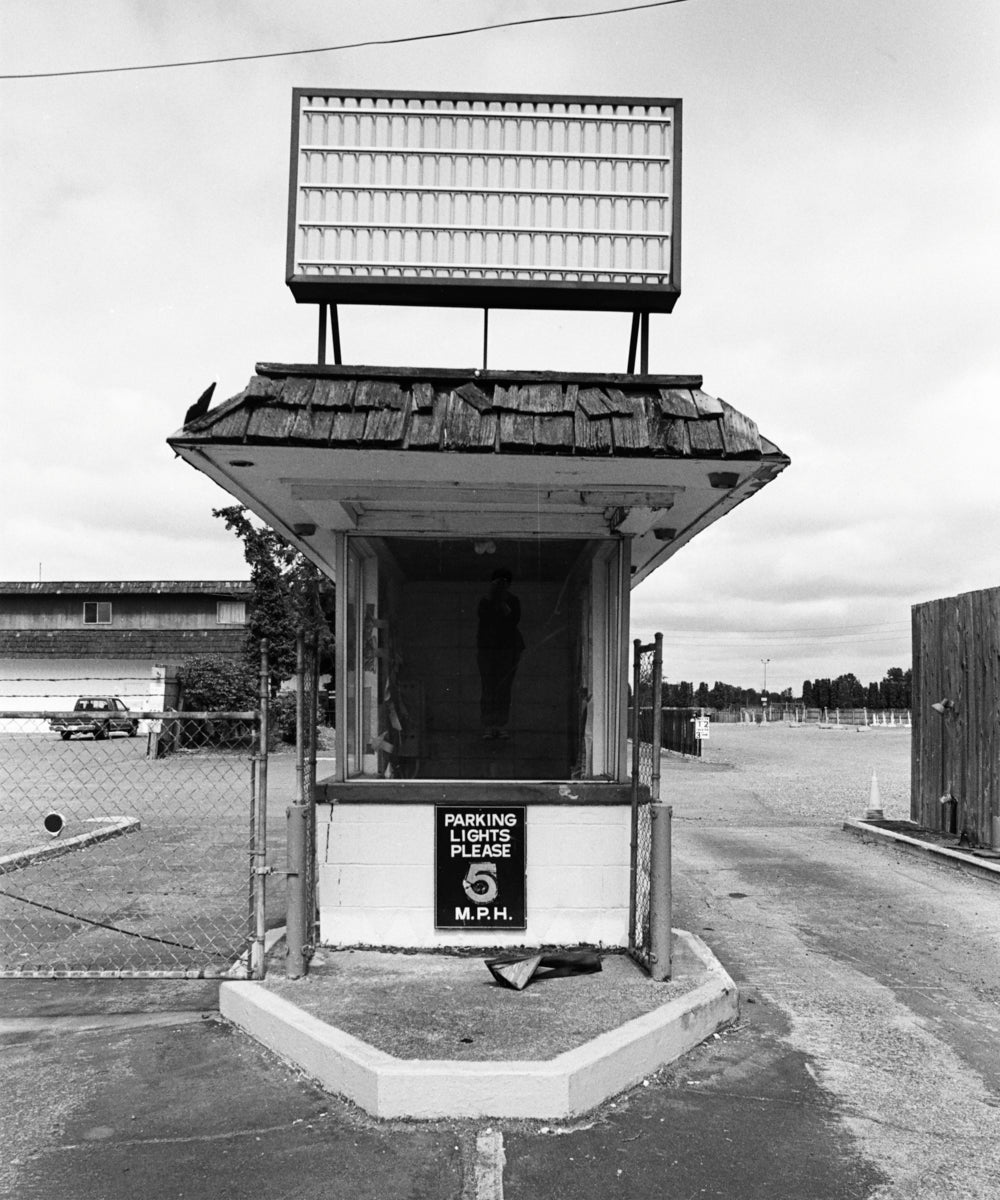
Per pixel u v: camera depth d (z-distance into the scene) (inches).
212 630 1536.7
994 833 424.5
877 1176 143.9
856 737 2118.6
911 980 246.5
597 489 217.0
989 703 433.7
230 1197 135.0
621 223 222.2
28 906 318.0
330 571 332.8
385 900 228.5
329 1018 184.2
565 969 212.2
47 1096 168.1
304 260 219.5
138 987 231.5
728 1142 153.2
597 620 247.6
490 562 248.4
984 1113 167.0
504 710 247.1
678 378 209.3
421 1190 136.9
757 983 241.8
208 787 741.3
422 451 193.5
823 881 379.9
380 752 246.4
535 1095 156.9
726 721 3811.5
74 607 1679.4
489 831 228.4
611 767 243.4
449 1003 192.4
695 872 398.6
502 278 219.1
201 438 191.3
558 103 224.4
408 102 223.5
